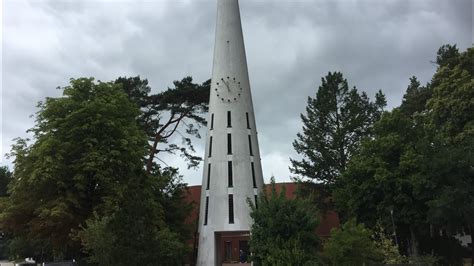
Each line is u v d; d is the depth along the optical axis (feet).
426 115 159.02
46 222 113.39
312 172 193.47
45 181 115.24
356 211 153.07
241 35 187.73
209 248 160.97
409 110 195.31
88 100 131.34
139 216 80.53
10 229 131.34
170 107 182.39
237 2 191.62
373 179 148.56
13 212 122.62
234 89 177.99
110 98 134.10
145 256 76.13
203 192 172.55
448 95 147.23
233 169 168.04
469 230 149.59
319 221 93.04
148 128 180.14
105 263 77.82
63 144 119.34
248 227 160.76
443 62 184.65
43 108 130.31
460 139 135.23
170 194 171.53
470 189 120.47
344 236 93.76
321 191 194.18
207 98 186.60
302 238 88.48
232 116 174.81
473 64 152.05
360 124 191.83
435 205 121.90
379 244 125.08
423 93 191.93
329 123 198.18
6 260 242.37
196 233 180.55
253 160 173.68
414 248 141.90
